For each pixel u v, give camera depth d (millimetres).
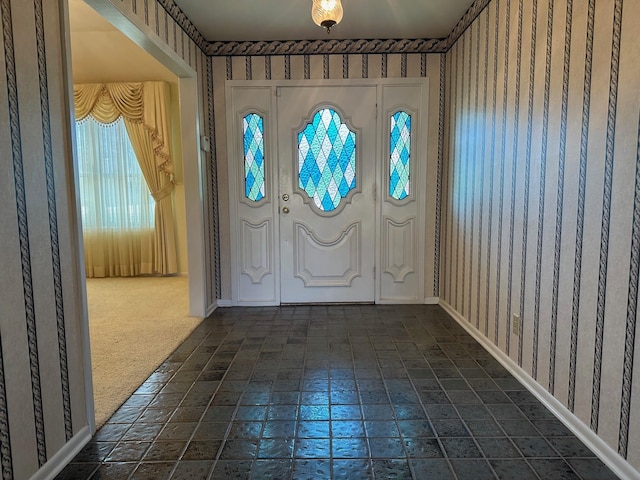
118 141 4906
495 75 2375
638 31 1291
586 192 1559
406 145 3486
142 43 2322
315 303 3619
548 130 1820
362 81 3389
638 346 1307
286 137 3471
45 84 1370
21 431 1254
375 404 1853
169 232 5043
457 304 3104
